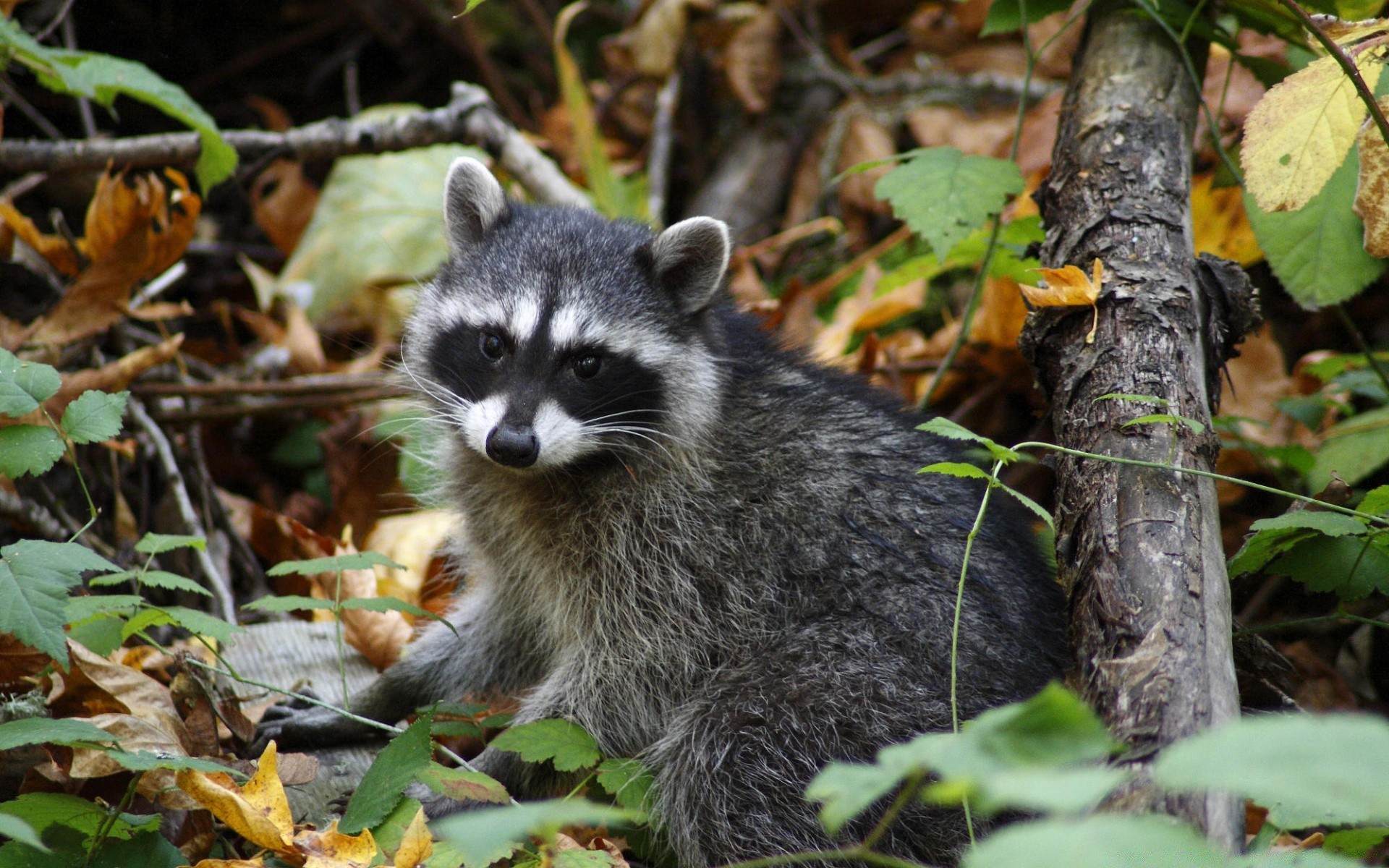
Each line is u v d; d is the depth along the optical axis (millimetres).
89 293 7992
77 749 5027
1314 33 6000
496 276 6781
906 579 5934
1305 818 4531
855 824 5320
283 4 13508
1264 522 5500
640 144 13211
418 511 8703
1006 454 4914
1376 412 7887
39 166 8461
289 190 11414
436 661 6918
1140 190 6375
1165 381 5477
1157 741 4102
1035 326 6117
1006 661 5637
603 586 6512
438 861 4516
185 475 8656
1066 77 11922
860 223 11867
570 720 6289
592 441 6465
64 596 4605
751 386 6852
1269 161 5980
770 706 5648
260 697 6703
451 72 13797
